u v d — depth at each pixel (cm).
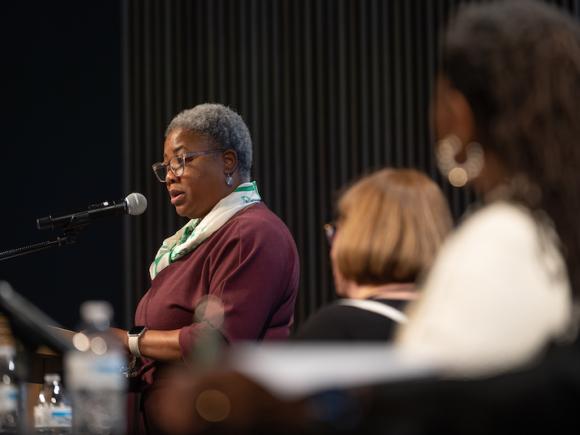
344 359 270
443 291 290
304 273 1465
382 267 483
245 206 834
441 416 269
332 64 1475
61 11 1514
